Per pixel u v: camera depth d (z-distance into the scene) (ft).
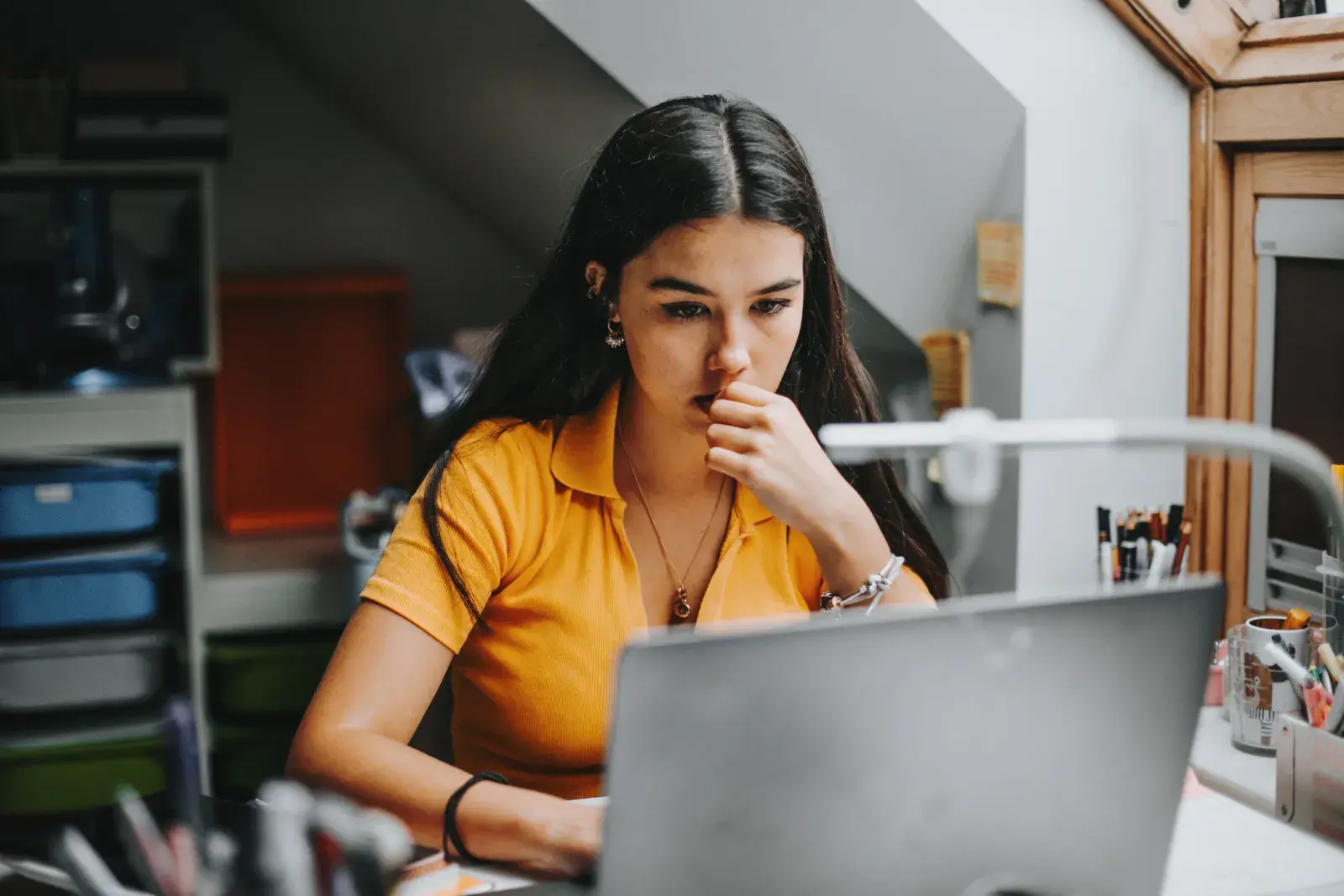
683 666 2.66
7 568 8.77
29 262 9.38
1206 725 5.22
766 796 2.79
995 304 7.11
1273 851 3.84
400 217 10.78
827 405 4.95
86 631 9.00
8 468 8.81
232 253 10.56
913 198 7.21
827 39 6.75
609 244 4.40
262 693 9.16
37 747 8.73
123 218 9.45
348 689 4.19
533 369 4.79
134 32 10.32
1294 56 6.22
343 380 10.46
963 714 2.89
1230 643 5.02
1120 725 3.07
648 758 2.70
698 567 4.78
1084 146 6.82
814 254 4.67
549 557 4.65
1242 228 6.72
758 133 4.33
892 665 2.81
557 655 4.59
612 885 2.76
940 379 7.57
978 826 2.98
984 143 6.88
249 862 3.36
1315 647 4.91
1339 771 4.15
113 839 3.67
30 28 10.18
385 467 10.56
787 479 4.39
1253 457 6.62
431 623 4.36
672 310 4.33
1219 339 6.88
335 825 3.21
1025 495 6.99
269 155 10.55
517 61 7.43
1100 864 3.15
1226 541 6.84
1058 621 2.94
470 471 4.58
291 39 9.89
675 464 4.69
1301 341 6.32
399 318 10.46
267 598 9.17
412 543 4.46
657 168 4.23
